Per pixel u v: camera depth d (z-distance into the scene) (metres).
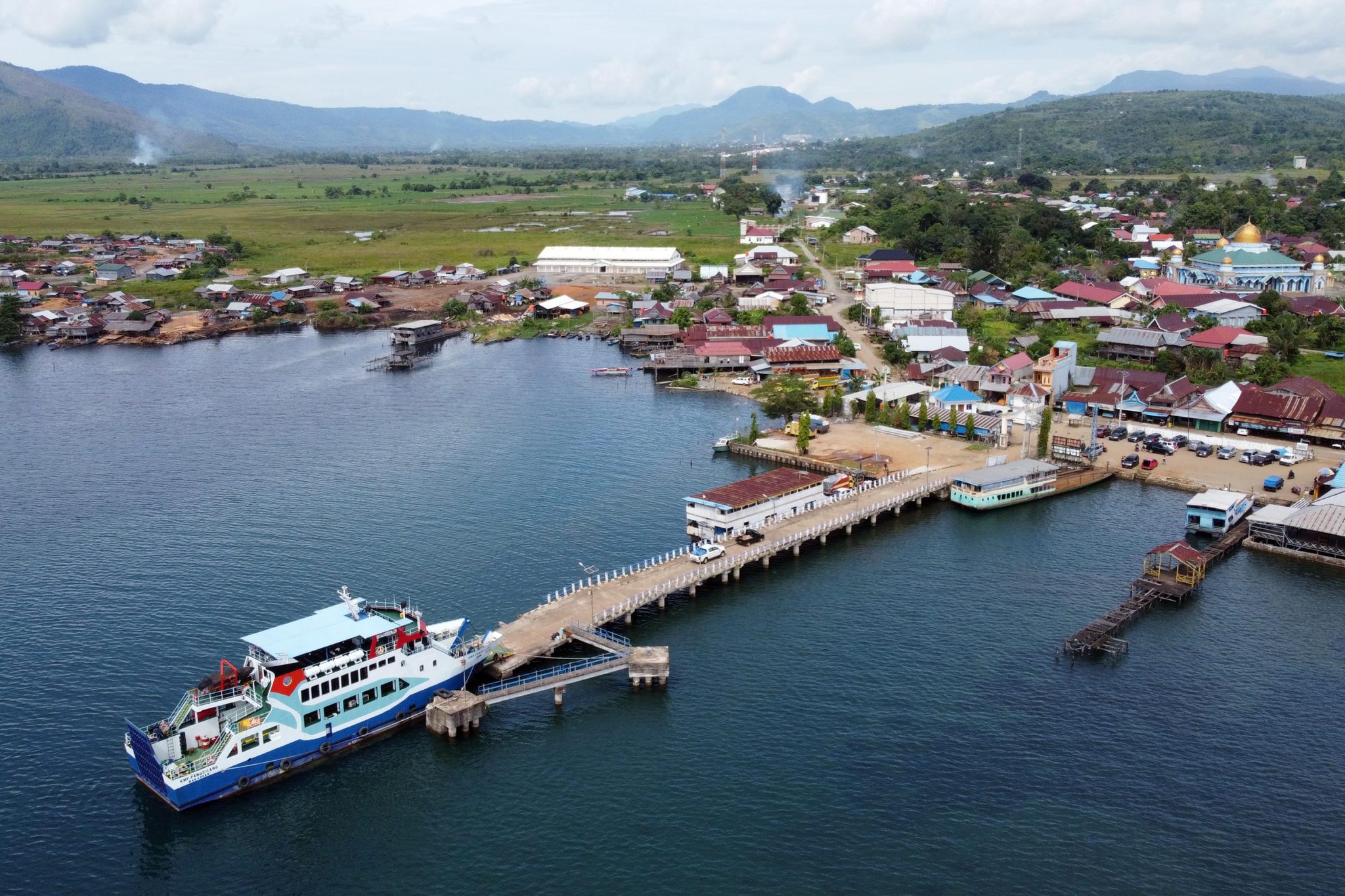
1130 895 82.50
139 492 171.88
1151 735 103.19
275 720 98.25
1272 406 195.88
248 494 170.62
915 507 170.50
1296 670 115.44
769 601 134.88
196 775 93.56
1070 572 142.50
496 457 191.62
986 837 88.94
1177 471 180.50
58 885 85.06
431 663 108.50
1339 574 141.12
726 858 86.88
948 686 112.56
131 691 111.12
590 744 103.62
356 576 138.38
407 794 96.81
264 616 127.06
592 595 130.38
